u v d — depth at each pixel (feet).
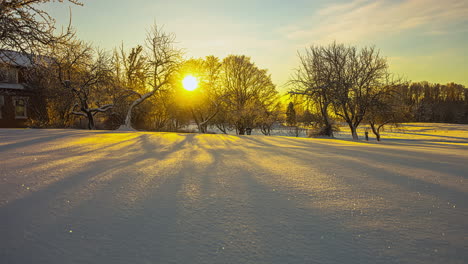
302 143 36.96
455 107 277.44
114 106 69.41
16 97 72.13
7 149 22.11
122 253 5.87
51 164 15.93
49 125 67.05
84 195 9.95
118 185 11.46
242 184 12.09
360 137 106.01
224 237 6.73
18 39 29.30
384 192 11.08
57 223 7.41
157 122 90.22
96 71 61.87
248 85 120.67
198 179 12.93
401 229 7.32
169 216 8.07
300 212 8.56
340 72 73.05
